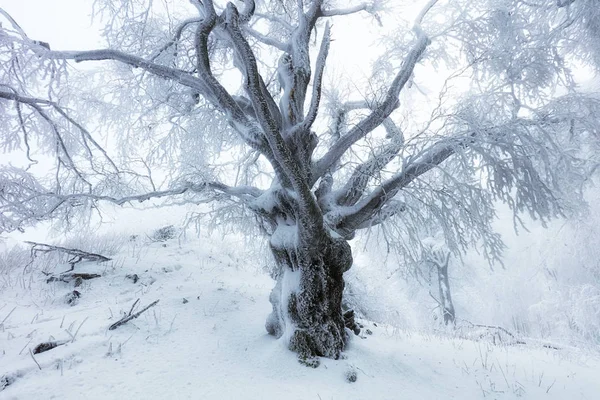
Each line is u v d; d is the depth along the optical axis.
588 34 6.68
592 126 5.08
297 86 6.15
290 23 7.83
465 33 6.39
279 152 4.07
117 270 7.12
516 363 5.29
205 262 8.89
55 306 5.50
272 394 3.47
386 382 4.11
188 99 6.94
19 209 5.43
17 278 6.39
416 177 5.44
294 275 5.05
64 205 6.25
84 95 6.59
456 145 5.08
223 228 7.82
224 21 4.62
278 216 5.59
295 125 5.57
